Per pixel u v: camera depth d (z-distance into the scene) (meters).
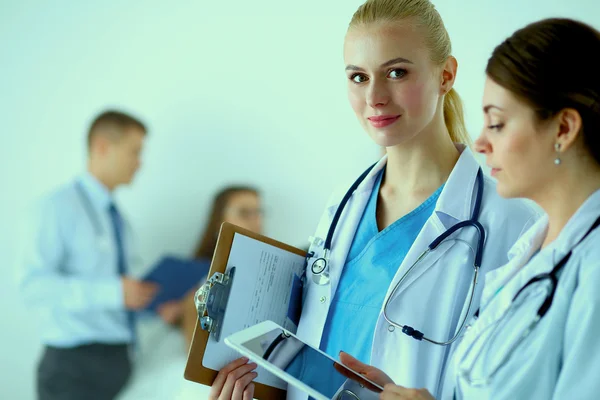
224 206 3.18
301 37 3.17
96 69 3.35
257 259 1.20
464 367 0.90
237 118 3.24
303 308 1.25
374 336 1.13
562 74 0.79
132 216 3.28
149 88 3.31
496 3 2.73
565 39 0.81
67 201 3.05
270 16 3.20
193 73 3.29
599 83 0.78
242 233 1.18
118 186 3.24
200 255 3.21
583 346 0.75
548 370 0.80
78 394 2.95
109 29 3.33
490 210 1.17
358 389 0.96
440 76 1.17
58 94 3.37
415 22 1.11
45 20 3.36
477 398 0.86
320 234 1.31
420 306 1.13
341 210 1.30
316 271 1.24
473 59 2.74
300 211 3.20
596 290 0.76
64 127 3.36
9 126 3.38
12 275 3.33
